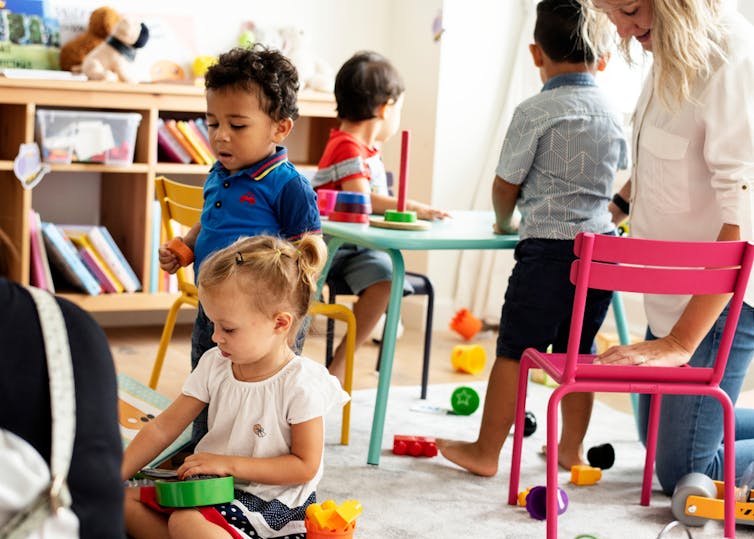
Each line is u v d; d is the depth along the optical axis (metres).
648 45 1.94
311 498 1.63
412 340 3.65
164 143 3.34
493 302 3.84
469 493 2.14
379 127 2.79
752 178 1.83
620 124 2.28
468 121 3.78
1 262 1.11
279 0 3.73
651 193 2.04
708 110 1.87
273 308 1.54
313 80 3.62
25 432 0.85
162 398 2.18
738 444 2.15
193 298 2.50
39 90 3.02
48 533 0.82
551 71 2.28
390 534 1.89
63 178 3.53
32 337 0.87
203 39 3.62
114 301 3.28
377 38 3.94
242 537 1.52
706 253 1.75
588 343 2.30
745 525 2.04
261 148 1.95
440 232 2.34
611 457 2.32
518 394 2.06
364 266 2.69
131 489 1.62
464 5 3.69
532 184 2.25
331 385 1.62
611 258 1.75
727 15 1.91
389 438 2.48
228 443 1.60
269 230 1.96
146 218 3.30
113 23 3.27
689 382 1.83
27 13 3.27
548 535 1.78
